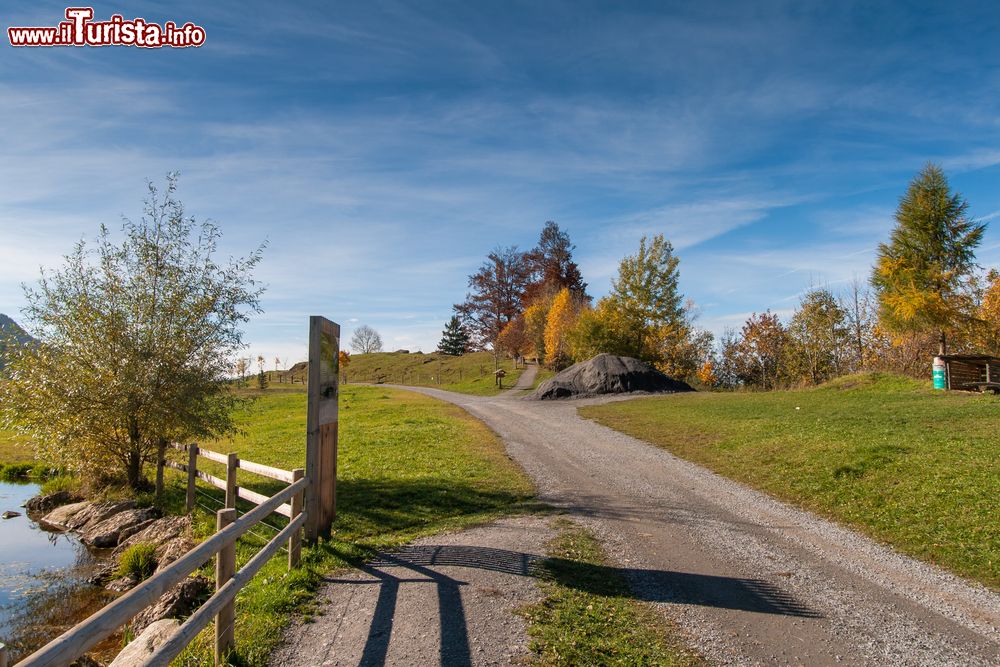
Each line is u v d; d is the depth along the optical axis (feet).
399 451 54.90
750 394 95.91
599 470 46.39
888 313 113.91
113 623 9.95
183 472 53.57
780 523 31.35
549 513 33.50
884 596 21.61
